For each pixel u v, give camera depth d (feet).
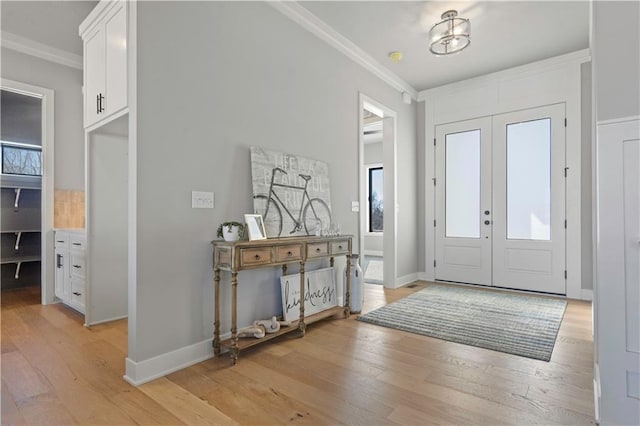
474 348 8.37
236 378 6.87
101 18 8.23
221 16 8.54
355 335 9.34
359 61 13.33
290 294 9.73
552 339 8.93
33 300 13.15
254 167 9.08
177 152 7.54
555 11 10.59
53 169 12.88
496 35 12.05
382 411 5.69
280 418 5.50
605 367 5.11
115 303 10.76
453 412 5.66
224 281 8.46
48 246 12.73
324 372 7.11
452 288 15.33
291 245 8.89
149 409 5.75
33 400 6.03
